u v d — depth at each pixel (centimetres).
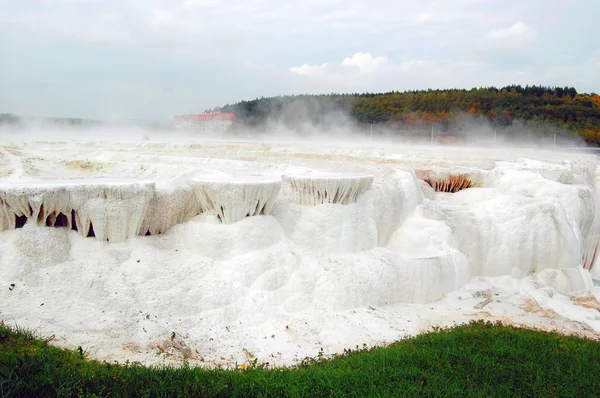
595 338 1514
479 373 1080
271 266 1497
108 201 1398
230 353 1222
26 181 1529
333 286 1535
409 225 1970
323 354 1254
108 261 1364
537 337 1376
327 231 1675
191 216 1633
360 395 927
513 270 2077
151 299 1302
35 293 1237
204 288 1372
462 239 2036
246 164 2300
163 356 1128
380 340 1377
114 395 816
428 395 942
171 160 2462
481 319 1553
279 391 912
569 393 1000
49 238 1340
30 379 812
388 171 2117
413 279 1705
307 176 1744
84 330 1164
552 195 2427
